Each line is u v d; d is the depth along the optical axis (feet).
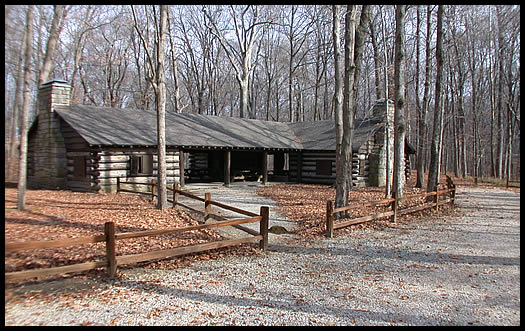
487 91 134.21
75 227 28.89
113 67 121.90
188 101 166.71
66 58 97.86
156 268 20.61
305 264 22.35
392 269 21.63
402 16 42.47
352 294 17.62
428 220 38.32
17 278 15.06
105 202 43.68
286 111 171.73
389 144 52.24
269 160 130.41
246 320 14.60
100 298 16.26
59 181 58.49
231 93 157.58
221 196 54.03
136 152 56.70
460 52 98.99
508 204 51.98
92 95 118.73
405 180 88.12
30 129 62.59
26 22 32.76
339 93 38.06
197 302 16.25
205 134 68.13
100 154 52.90
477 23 106.83
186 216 36.11
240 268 21.30
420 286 18.83
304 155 78.64
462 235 31.17
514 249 26.58
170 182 61.00
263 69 154.81
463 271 21.38
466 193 67.26
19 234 25.68
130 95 135.13
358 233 31.27
